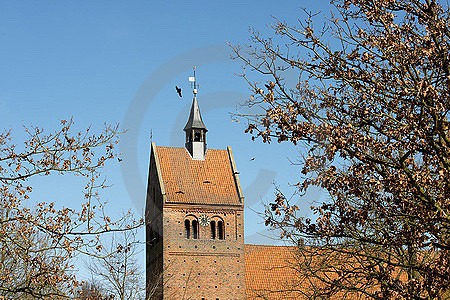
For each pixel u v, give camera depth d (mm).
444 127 16188
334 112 17219
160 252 73438
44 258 21703
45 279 19609
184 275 72312
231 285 73250
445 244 16516
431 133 16219
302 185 16938
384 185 16203
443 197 16062
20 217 19266
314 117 16688
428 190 16906
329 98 17562
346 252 19578
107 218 19484
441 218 16047
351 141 15953
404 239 17078
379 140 17672
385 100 17750
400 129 16344
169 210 73562
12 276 21688
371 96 17297
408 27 18047
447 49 17344
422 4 18328
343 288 19359
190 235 73875
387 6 18547
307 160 16219
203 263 73250
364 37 18234
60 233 18922
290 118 15992
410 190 16172
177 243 72938
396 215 16703
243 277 73812
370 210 17547
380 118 17328
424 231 16516
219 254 74000
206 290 72500
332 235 17500
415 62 17172
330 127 15836
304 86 17297
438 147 16234
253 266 75438
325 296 20453
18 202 20234
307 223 17578
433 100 16234
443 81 17172
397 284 17766
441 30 17344
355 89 17812
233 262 74062
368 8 18281
